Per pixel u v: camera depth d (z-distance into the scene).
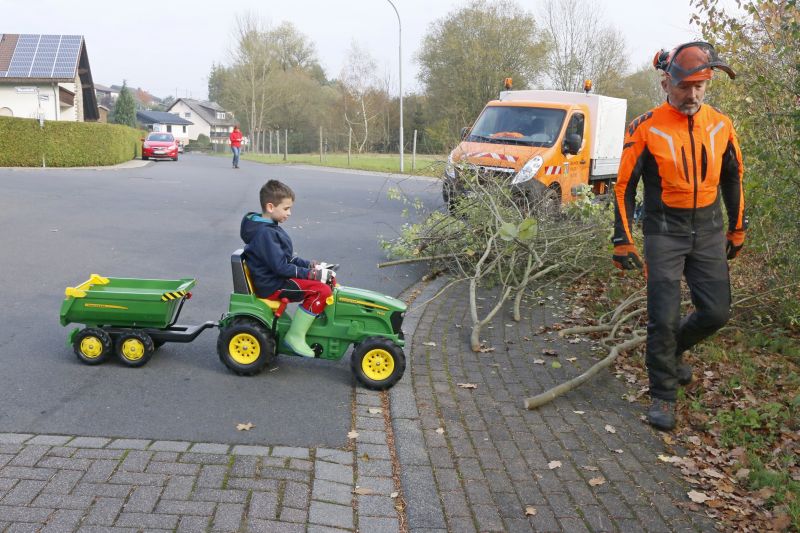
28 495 3.45
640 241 8.34
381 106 55.78
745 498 3.86
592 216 8.80
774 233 6.58
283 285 5.23
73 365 5.36
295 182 23.47
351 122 55.47
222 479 3.73
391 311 5.26
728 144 4.71
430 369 5.71
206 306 7.16
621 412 5.02
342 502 3.64
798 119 5.80
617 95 45.16
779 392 5.30
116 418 4.45
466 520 3.55
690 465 4.22
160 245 10.29
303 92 71.44
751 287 7.21
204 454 3.99
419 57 49.31
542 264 8.14
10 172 21.70
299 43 89.00
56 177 20.34
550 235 8.45
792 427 4.75
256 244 5.18
